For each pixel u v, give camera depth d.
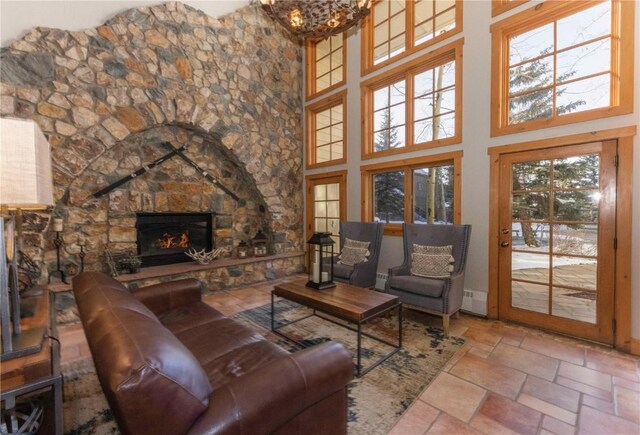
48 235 3.34
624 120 2.54
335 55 5.31
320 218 5.56
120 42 3.58
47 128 3.14
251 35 4.89
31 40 3.07
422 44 3.91
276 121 5.27
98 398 1.95
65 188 3.25
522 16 3.09
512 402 1.90
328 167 5.26
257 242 5.08
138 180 4.04
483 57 3.37
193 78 4.18
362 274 3.81
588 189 2.76
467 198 3.53
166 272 3.88
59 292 3.08
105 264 3.73
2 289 1.16
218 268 4.38
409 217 4.22
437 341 2.77
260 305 3.79
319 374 1.22
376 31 4.67
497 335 2.89
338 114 5.29
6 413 1.26
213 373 1.47
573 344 2.69
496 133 3.28
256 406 1.03
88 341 1.16
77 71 3.30
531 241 3.09
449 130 3.83
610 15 2.68
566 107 2.92
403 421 1.74
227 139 4.56
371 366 2.32
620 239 2.58
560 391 2.01
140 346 0.92
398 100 4.39
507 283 3.24
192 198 4.57
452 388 2.05
